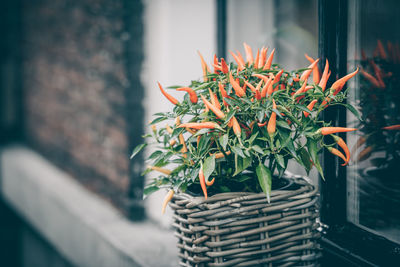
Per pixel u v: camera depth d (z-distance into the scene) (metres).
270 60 1.28
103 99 3.01
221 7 2.51
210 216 1.21
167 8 2.55
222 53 2.52
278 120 1.22
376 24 1.53
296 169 2.46
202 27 2.54
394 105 1.50
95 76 3.09
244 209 1.21
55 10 3.71
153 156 1.29
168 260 2.28
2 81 4.99
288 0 2.72
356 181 1.54
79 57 3.33
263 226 1.25
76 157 3.55
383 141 1.51
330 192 1.56
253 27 2.72
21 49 4.66
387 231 1.49
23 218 4.21
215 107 1.17
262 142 1.22
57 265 3.53
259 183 1.28
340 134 1.53
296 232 1.28
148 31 2.71
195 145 1.33
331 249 1.50
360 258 1.41
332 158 1.55
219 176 1.30
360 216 1.54
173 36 2.55
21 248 4.30
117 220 2.83
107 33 2.87
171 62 2.56
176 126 1.25
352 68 1.54
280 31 2.69
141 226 2.74
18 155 4.50
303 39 2.68
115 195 2.96
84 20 3.19
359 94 1.53
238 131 1.16
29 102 4.61
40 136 4.38
